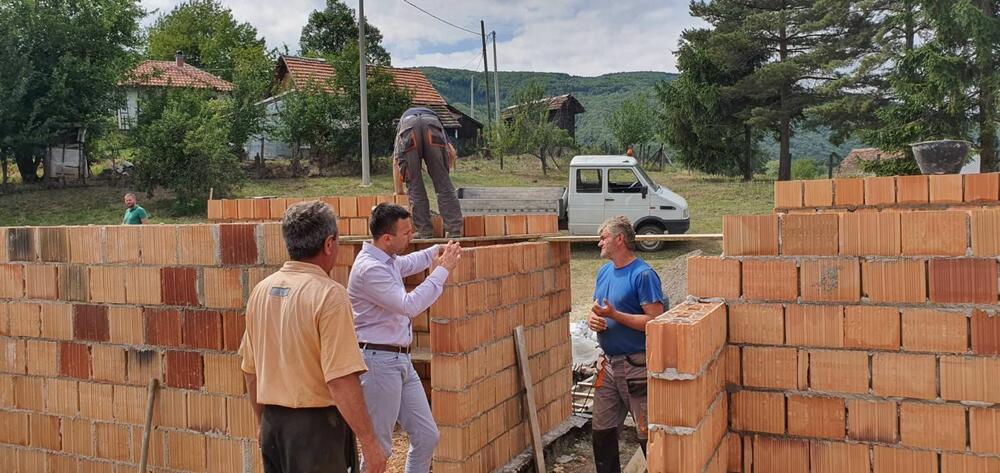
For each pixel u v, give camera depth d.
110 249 4.58
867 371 3.29
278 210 7.62
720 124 29.36
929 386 3.19
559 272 6.05
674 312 3.20
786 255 3.41
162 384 4.48
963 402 3.13
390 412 4.05
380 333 4.07
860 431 3.30
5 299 4.95
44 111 23.72
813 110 25.38
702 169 30.88
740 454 3.52
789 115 27.73
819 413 3.37
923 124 18.30
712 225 18.88
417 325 6.03
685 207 15.81
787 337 3.41
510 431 5.16
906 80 18.80
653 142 41.06
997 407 3.08
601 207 15.86
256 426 4.23
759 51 28.28
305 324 3.12
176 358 4.43
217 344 4.30
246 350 3.52
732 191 24.50
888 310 3.24
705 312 3.19
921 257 3.18
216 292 4.29
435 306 4.51
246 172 26.66
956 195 5.48
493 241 6.41
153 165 21.77
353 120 28.34
